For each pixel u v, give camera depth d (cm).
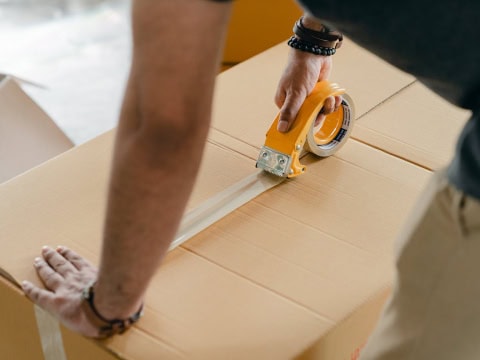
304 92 110
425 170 117
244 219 104
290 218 105
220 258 97
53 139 141
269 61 146
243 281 93
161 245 70
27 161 134
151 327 86
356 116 130
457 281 68
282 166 110
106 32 250
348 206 108
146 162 63
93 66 232
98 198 108
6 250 97
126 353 83
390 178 115
